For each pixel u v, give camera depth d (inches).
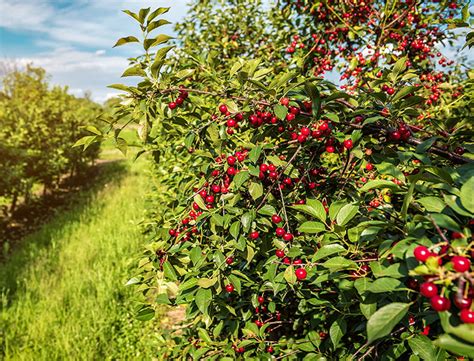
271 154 74.1
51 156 492.1
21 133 435.5
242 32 189.9
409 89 58.9
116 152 1171.9
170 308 193.9
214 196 75.7
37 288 209.3
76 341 160.1
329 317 80.0
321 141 71.5
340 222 57.6
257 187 68.7
